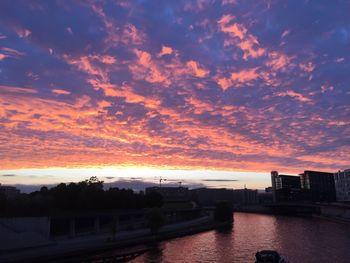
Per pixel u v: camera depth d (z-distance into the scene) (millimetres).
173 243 127812
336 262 87125
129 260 92750
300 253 100375
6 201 119250
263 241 130000
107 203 170750
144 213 166875
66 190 159000
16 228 98625
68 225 137500
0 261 74625
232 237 146875
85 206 160250
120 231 145875
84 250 94062
